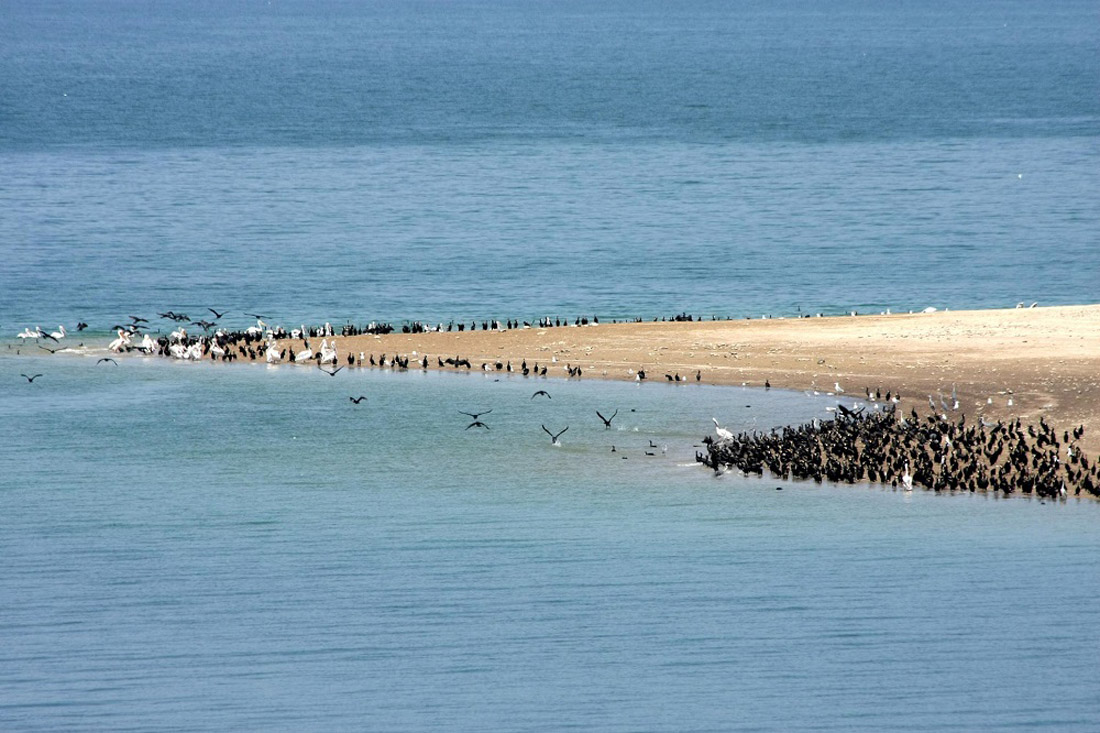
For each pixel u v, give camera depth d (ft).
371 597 578.25
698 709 495.82
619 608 565.53
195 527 652.48
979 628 547.08
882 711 495.00
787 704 497.46
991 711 494.18
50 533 646.74
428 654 534.78
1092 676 515.91
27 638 548.31
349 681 517.14
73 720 490.90
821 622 554.46
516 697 504.84
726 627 551.18
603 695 504.84
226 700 503.61
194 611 568.41
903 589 579.07
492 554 618.85
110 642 545.03
